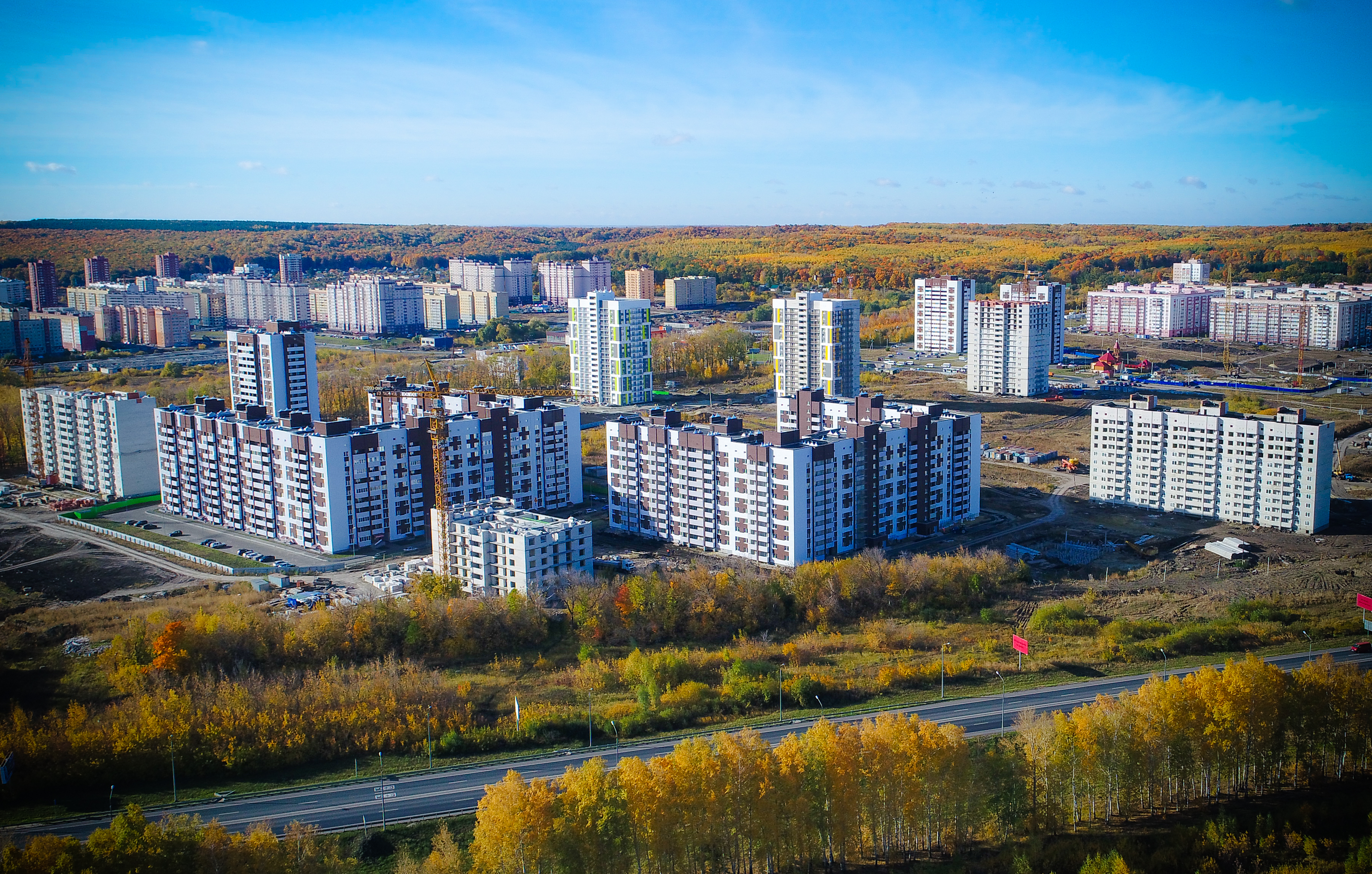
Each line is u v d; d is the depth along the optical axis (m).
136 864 158.75
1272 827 186.38
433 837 183.00
